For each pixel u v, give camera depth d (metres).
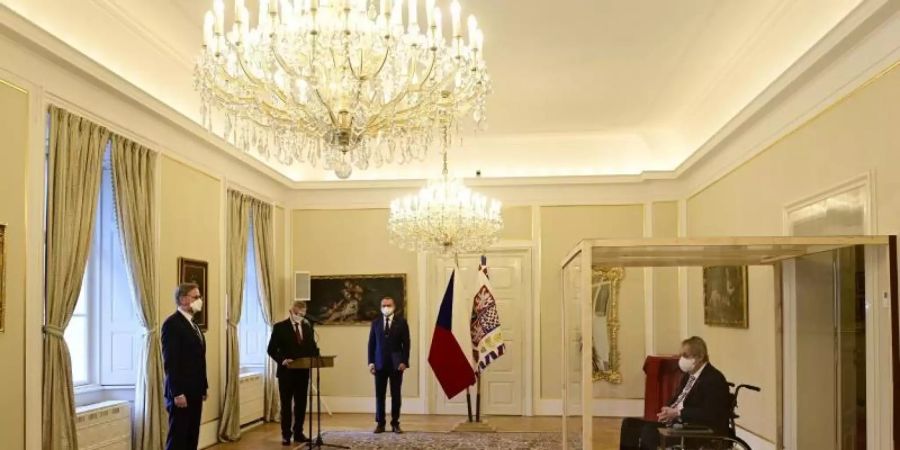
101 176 7.02
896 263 4.86
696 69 8.88
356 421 11.59
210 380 9.44
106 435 7.15
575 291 5.55
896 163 5.28
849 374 5.15
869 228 5.65
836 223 6.27
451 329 10.15
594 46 8.14
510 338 12.55
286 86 5.31
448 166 12.76
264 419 11.39
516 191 12.62
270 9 4.67
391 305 10.62
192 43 7.99
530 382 12.39
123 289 7.84
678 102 10.33
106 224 7.84
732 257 5.82
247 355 11.62
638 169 12.39
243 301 11.01
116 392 7.80
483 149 12.71
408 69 5.23
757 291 7.91
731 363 8.98
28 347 5.96
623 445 5.77
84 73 6.50
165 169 8.33
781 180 7.58
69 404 6.34
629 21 7.41
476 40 5.16
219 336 9.73
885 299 4.88
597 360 5.94
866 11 5.25
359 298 12.77
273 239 12.12
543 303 12.48
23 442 5.86
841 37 5.68
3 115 5.78
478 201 9.82
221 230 9.87
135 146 7.68
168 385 7.02
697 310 10.73
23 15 6.03
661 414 5.81
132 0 6.86
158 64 8.04
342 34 4.61
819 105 6.62
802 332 5.76
